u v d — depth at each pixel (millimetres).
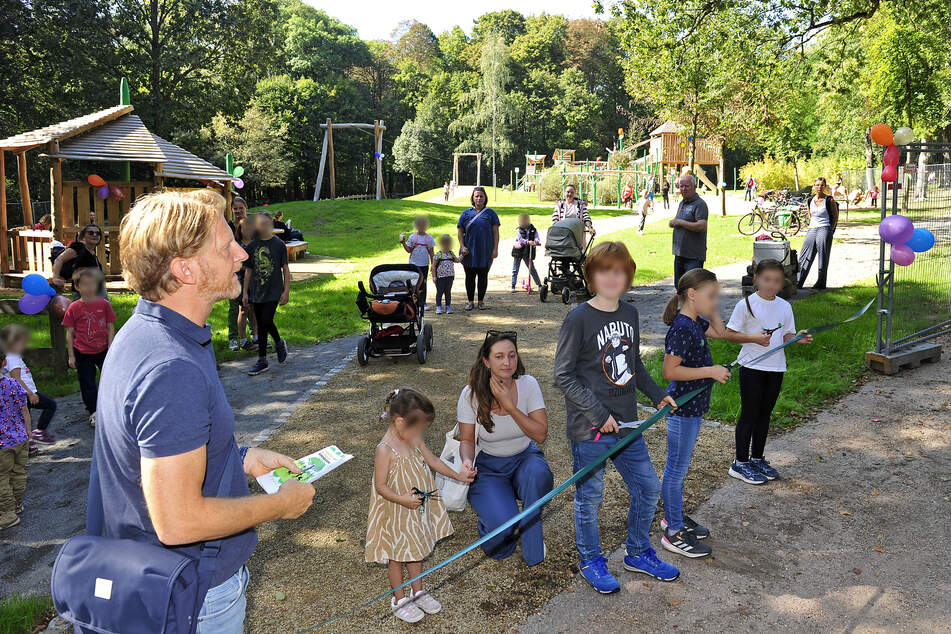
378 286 9469
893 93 23969
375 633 3707
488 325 11312
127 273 1720
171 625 1648
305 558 4520
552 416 7109
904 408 6906
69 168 35875
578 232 12758
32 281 5531
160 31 36781
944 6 15023
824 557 4363
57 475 6047
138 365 1617
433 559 4445
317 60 90812
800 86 18781
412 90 103812
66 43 31406
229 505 1685
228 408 1818
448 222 32469
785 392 7297
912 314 8461
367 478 5742
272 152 60812
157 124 35625
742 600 3930
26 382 6230
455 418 7117
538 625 3738
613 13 15828
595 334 3652
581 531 3996
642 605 3895
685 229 9570
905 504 5012
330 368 9156
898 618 3734
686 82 17016
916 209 8289
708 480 5508
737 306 5309
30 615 3916
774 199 24953
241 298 8820
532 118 90438
